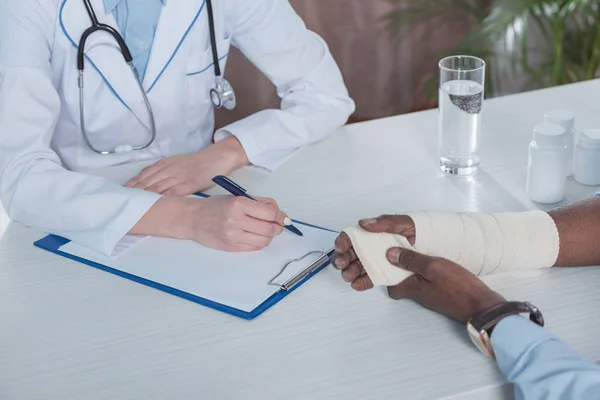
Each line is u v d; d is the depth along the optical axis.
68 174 1.27
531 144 1.24
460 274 0.98
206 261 1.13
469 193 1.29
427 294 1.00
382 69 3.31
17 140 1.31
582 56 2.85
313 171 1.38
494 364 0.92
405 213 1.16
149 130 1.53
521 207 1.24
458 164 1.34
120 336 1.00
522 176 1.33
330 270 1.11
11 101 1.31
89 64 1.43
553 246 1.06
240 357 0.95
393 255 1.03
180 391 0.91
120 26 1.44
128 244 1.19
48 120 1.35
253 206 1.15
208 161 1.37
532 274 1.08
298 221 1.22
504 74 3.09
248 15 1.54
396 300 1.04
